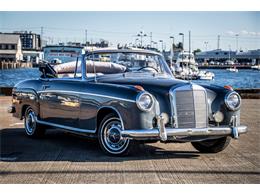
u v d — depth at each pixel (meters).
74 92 6.93
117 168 5.72
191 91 6.24
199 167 5.85
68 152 6.79
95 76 6.97
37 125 7.96
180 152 6.89
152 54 7.68
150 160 6.23
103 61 7.20
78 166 5.82
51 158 6.33
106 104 6.27
